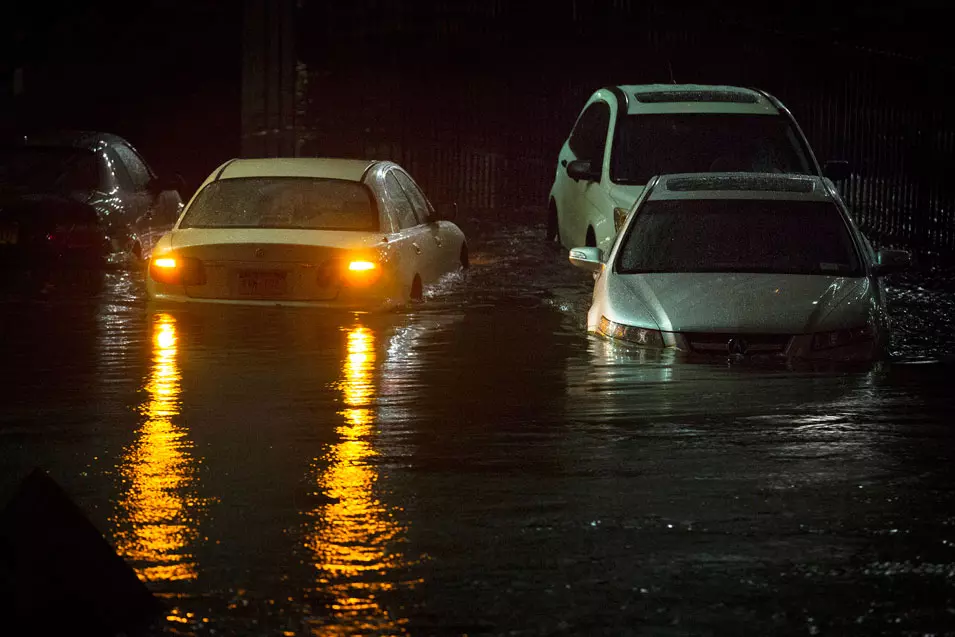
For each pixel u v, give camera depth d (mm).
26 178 34812
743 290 24297
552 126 54625
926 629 11883
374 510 15180
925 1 55906
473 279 33656
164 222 37844
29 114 59719
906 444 18125
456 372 22812
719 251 25922
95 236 33469
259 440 18266
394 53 56812
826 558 13617
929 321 28844
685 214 26859
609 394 21109
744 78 51344
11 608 11828
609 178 34469
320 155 55906
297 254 27828
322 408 20141
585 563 13484
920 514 15055
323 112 56406
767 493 15859
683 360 23281
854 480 16422
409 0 56781
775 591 12742
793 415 19734
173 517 14914
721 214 26797
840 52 46156
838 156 45969
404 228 30531
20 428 18891
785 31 51875
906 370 23172
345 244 28031
